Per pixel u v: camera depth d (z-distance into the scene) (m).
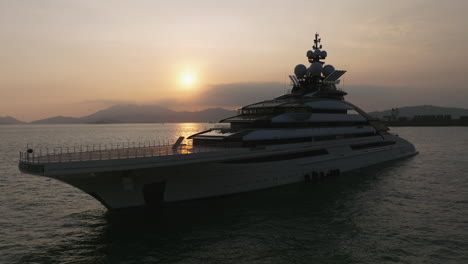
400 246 23.03
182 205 32.31
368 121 61.06
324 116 48.12
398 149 68.81
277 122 41.09
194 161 29.83
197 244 23.70
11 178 49.22
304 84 57.50
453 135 165.25
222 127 45.88
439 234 25.16
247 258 21.45
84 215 30.73
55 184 45.09
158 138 165.75
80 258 21.80
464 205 32.81
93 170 24.97
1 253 22.52
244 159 35.47
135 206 30.47
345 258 21.30
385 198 35.59
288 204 33.12
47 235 25.77
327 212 30.70
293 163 41.22
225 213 30.27
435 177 47.25
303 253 22.08
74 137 176.88
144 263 20.95
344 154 51.00
